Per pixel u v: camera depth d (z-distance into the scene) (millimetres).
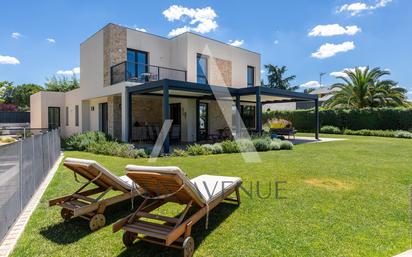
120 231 3645
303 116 25281
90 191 4348
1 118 27891
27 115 29203
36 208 4543
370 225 3715
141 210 3502
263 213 4184
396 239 3318
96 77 15359
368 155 9984
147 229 3107
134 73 14992
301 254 3002
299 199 4805
